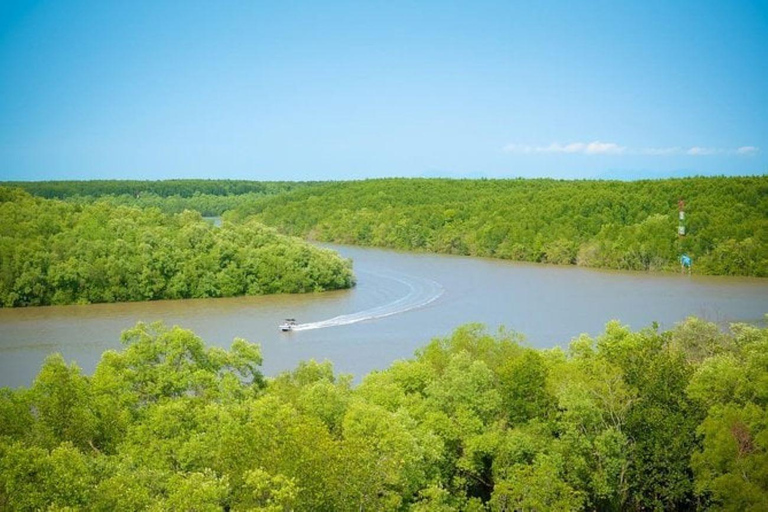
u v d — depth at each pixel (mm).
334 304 130750
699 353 68000
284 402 50438
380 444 41875
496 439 48250
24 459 32062
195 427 44344
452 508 43594
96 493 33125
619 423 50906
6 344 97812
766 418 45312
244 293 141500
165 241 141375
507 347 62594
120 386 47000
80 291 130375
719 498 44938
